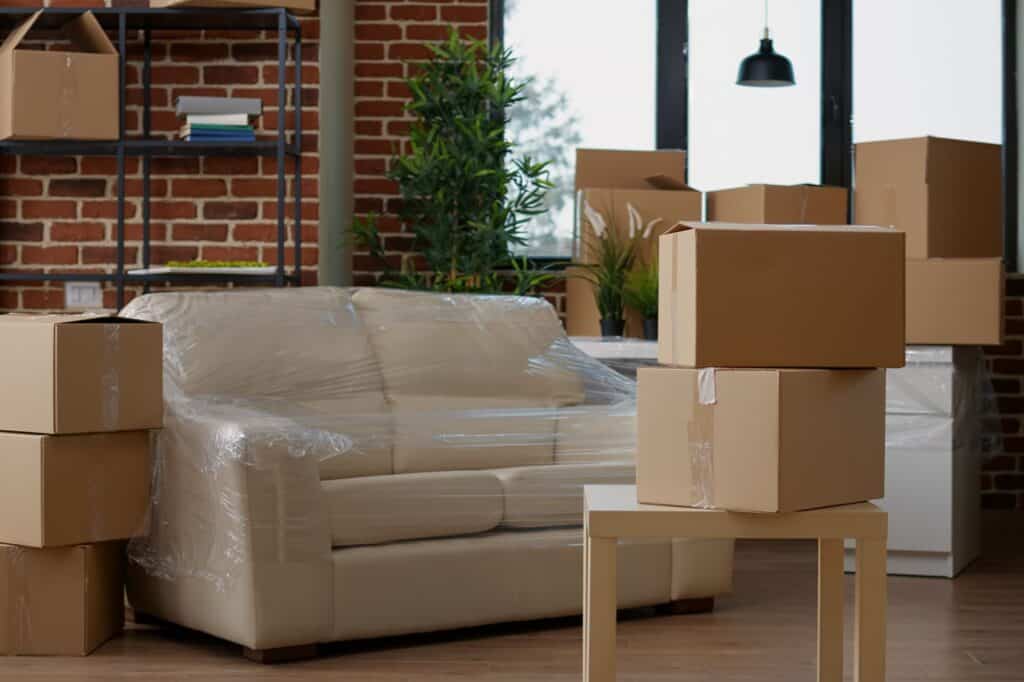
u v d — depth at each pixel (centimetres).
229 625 323
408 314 408
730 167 580
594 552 237
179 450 341
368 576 332
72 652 327
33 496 318
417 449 370
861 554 234
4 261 498
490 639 349
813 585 419
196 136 476
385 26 548
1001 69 579
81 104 457
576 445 392
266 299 391
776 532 234
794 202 483
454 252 516
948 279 435
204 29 502
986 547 493
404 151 548
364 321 406
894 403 441
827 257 235
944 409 436
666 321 247
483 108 529
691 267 234
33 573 326
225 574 323
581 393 414
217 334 373
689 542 377
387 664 322
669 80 575
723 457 233
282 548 320
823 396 234
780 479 228
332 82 519
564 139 577
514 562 354
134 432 334
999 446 488
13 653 327
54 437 318
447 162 506
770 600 397
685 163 575
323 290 405
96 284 501
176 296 379
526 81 567
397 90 548
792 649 337
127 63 502
